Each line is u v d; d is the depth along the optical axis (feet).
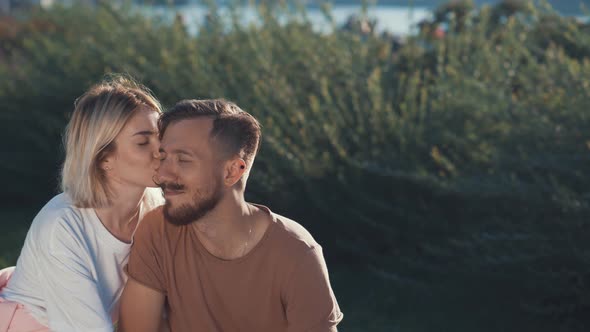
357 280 16.56
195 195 6.71
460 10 20.15
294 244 6.92
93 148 7.17
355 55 18.48
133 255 7.27
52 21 27.76
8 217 21.84
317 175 16.63
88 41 21.91
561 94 15.26
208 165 6.67
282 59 18.79
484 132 15.89
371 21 20.33
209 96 17.93
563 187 13.70
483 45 17.93
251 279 6.94
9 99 22.97
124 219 7.60
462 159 16.05
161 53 19.99
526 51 16.65
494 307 15.01
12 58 25.99
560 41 18.17
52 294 7.20
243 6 21.74
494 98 15.76
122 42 21.79
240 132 6.75
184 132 6.69
